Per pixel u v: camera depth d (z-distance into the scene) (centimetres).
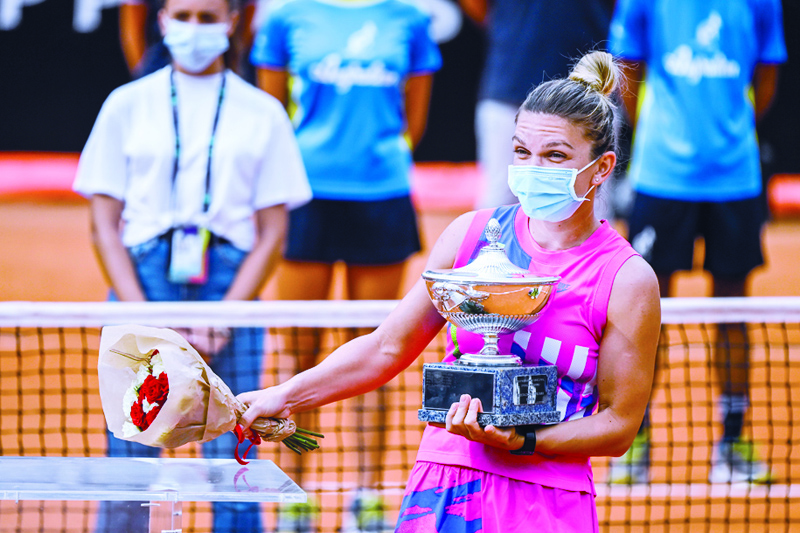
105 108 1672
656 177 2209
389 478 1778
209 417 677
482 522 736
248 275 1689
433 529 750
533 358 739
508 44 2294
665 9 2173
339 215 2047
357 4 2039
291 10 2008
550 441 708
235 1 1795
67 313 1327
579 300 731
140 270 1664
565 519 736
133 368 693
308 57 2012
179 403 657
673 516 1669
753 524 1647
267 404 748
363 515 1627
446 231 820
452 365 705
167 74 1716
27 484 633
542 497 735
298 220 2034
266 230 1731
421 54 2166
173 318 1355
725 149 2212
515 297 679
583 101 716
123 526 632
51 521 796
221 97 1719
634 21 2198
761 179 2288
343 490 1700
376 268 2084
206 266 1678
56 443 1877
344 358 788
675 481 1816
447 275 697
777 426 2089
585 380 738
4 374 2261
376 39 2050
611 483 1795
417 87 2183
